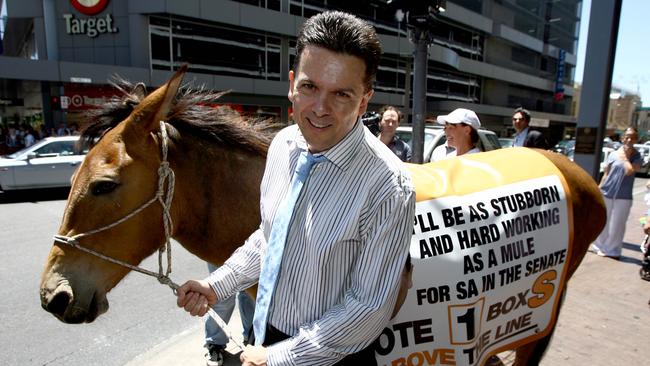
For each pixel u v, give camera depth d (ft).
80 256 4.99
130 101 6.01
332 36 3.32
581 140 18.72
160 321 12.44
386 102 93.76
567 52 173.58
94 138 6.04
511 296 6.17
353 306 3.56
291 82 3.86
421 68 15.07
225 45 69.56
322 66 3.35
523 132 19.22
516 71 137.59
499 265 5.94
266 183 4.55
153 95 5.26
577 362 9.53
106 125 6.00
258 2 72.69
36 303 13.47
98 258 5.07
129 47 62.59
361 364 4.29
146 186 5.23
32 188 33.47
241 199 6.07
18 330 11.74
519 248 6.19
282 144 4.50
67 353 10.62
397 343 5.28
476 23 117.60
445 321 5.48
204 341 11.10
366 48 3.37
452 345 5.51
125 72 60.03
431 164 6.92
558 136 162.09
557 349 10.06
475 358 5.71
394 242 3.60
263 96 74.90
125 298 14.03
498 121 129.59
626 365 9.44
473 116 11.35
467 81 121.70
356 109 3.55
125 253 5.18
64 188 37.17
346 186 3.65
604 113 18.01
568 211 6.88
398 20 14.97
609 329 11.04
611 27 17.34
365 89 3.57
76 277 4.93
